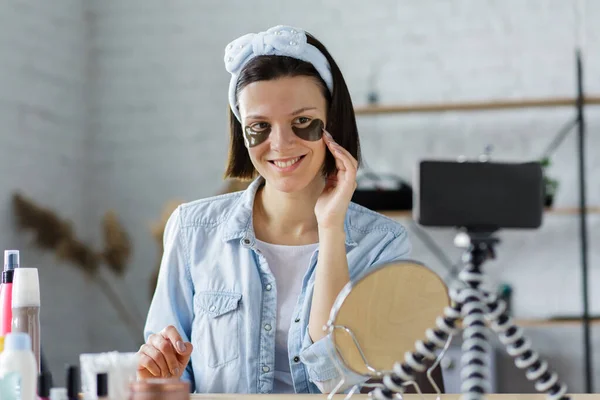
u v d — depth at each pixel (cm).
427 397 158
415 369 122
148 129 476
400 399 141
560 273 426
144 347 176
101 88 482
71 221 464
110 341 469
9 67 420
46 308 438
